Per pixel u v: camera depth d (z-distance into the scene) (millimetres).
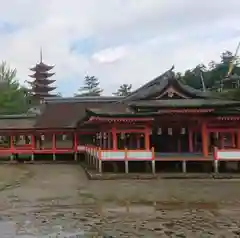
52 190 20922
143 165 27844
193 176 25000
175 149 30656
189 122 29141
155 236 11023
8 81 83812
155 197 18203
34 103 86188
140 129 27547
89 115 28203
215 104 25875
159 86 32500
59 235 11219
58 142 46906
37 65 88125
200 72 94688
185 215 14023
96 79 143000
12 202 17156
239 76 86438
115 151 26438
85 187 21828
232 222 12805
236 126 27688
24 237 11016
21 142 51875
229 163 28203
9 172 31500
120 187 21609
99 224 12617
